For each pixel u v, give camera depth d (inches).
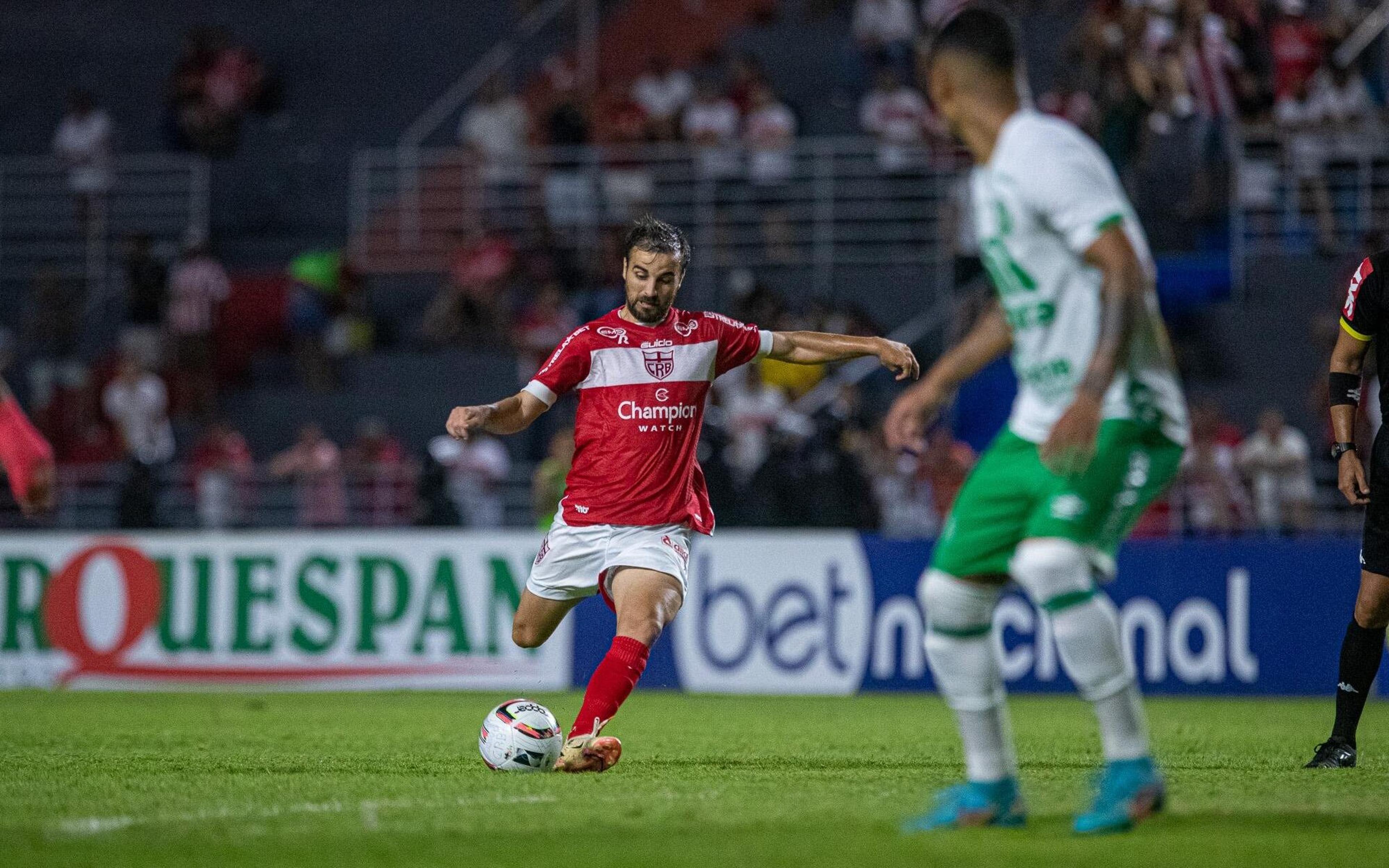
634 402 903.1
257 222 3292.3
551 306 2657.5
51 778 826.2
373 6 3639.3
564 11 3523.6
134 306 2876.5
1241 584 1872.5
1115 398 558.3
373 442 2475.4
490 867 502.3
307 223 3289.9
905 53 2987.2
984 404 2539.4
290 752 1031.0
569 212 2864.2
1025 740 1172.5
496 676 1935.3
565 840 561.3
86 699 1791.3
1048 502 560.1
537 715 879.7
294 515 2434.8
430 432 2733.8
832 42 3280.0
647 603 885.2
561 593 920.3
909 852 522.0
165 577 2007.9
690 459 916.0
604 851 534.0
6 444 1219.2
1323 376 2456.9
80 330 3041.3
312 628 1972.2
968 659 587.8
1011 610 1876.2
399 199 3206.2
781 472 2121.1
